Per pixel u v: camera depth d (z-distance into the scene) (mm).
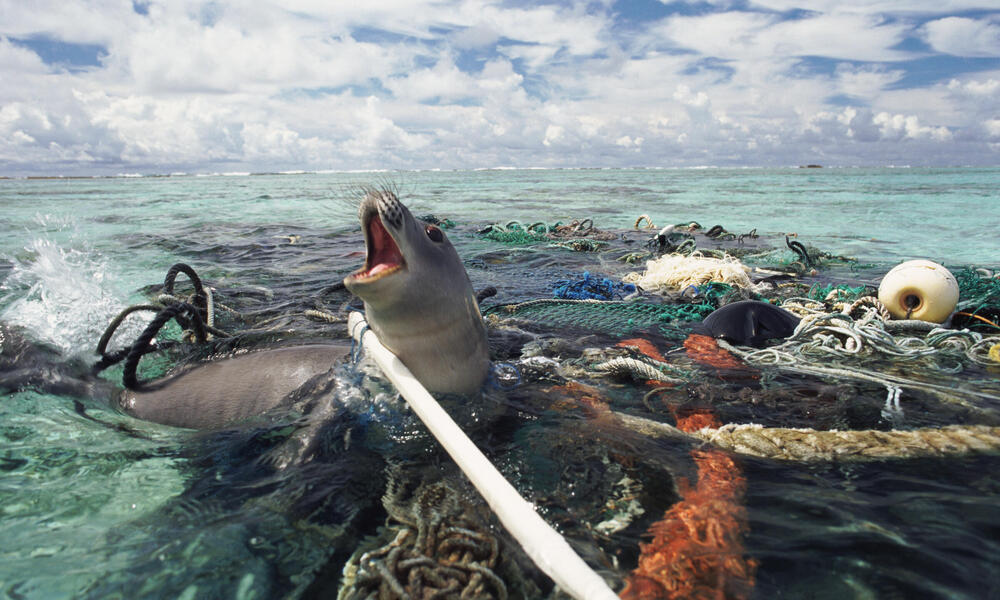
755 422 1456
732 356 2004
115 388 1714
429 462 1245
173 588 860
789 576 854
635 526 996
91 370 1803
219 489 1153
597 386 1700
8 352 1797
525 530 805
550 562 754
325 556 939
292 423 1461
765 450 1261
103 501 1104
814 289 2975
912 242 5383
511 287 3279
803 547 919
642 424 1414
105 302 2684
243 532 1005
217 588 862
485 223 6887
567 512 1042
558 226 5668
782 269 3943
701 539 950
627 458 1240
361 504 1090
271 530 1012
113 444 1368
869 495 1075
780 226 6801
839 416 1488
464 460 990
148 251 4621
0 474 1206
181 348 1950
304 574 896
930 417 1474
